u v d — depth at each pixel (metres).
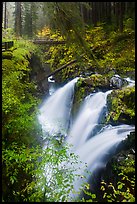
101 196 6.36
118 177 6.31
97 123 10.28
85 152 8.44
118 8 18.64
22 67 8.81
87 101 11.57
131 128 8.56
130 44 15.40
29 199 4.72
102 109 10.38
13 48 9.61
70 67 15.70
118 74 13.05
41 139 7.32
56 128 10.91
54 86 15.89
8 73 7.76
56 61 17.16
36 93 10.39
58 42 14.50
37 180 4.97
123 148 7.49
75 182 6.70
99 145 8.41
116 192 5.41
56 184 4.93
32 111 7.91
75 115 11.86
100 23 19.11
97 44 16.19
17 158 4.82
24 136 6.22
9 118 5.99
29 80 9.91
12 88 7.29
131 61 13.96
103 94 11.13
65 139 10.39
